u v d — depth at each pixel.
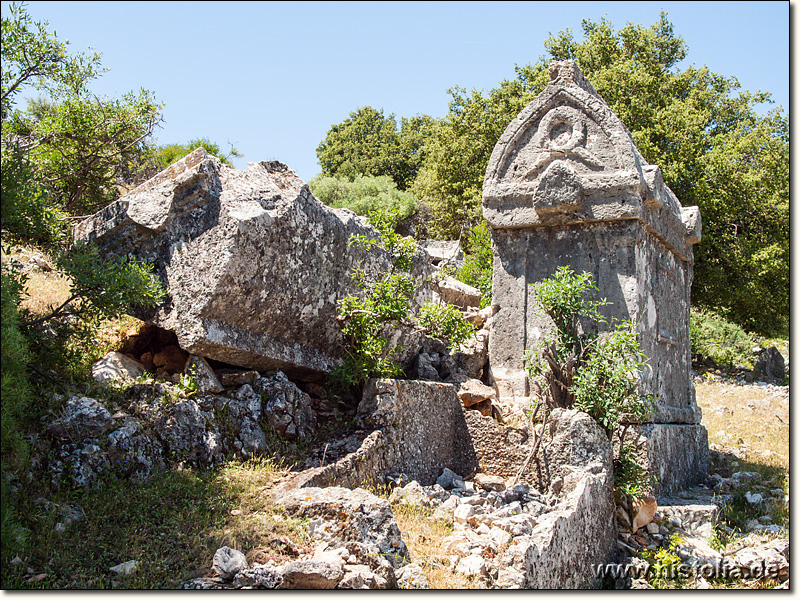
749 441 10.98
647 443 7.07
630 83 21.30
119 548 4.38
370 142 42.66
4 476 4.31
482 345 8.41
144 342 6.57
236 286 5.99
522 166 8.12
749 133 21.80
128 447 5.24
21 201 5.12
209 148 17.47
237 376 6.31
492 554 5.08
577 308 7.02
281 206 6.32
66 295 7.45
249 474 5.59
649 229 7.98
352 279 7.25
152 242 6.33
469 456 7.54
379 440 6.34
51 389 5.36
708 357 20.58
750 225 21.53
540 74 23.81
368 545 4.70
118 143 11.25
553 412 6.70
